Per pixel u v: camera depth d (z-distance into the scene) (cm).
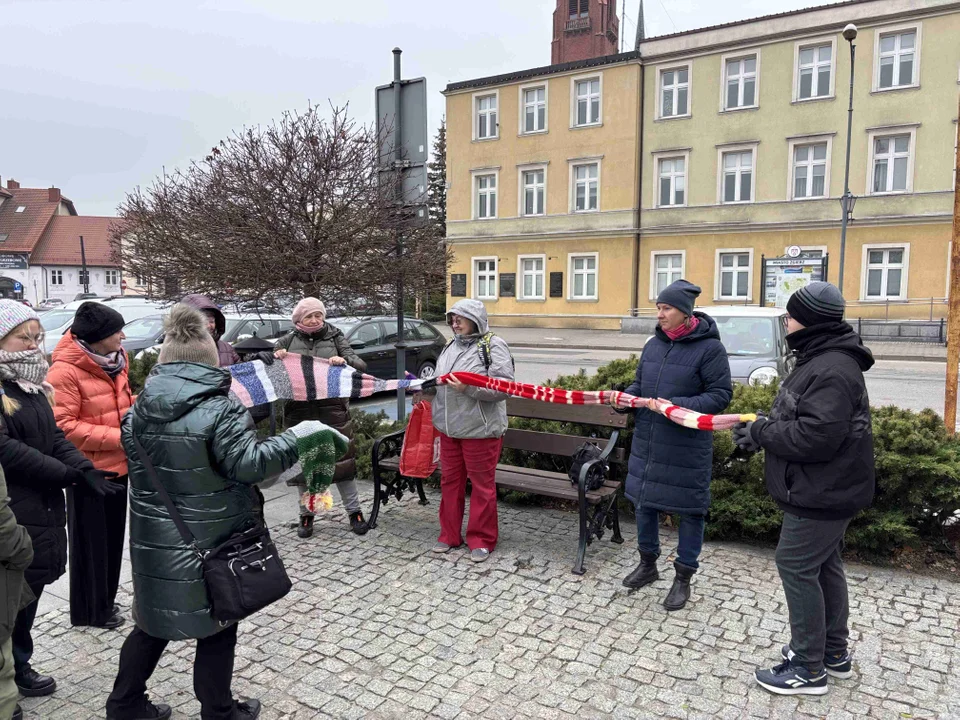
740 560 458
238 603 240
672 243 2966
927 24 2447
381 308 825
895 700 303
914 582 421
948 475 420
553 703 304
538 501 577
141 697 279
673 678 322
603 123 3020
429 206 764
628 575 432
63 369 344
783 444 287
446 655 344
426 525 533
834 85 2606
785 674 310
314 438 262
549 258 3209
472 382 437
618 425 483
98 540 347
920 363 1898
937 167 2477
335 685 318
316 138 768
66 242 5819
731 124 2800
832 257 2664
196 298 460
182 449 240
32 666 337
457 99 3350
